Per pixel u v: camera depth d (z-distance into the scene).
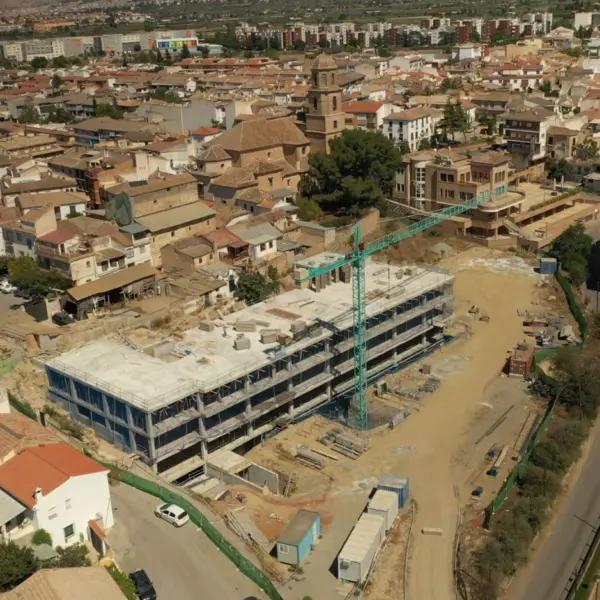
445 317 130.88
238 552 74.75
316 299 120.31
